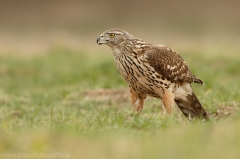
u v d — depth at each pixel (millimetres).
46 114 16469
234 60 23625
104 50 31406
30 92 20297
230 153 9750
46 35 41000
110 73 22656
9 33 42312
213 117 14461
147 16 46781
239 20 44719
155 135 11562
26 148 10367
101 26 45219
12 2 47562
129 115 14305
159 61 14211
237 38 36844
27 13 47219
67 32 42375
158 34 40625
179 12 46719
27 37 40344
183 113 14984
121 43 14305
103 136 11531
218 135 10789
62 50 29500
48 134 11023
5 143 10484
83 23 45750
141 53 14219
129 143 10703
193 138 10703
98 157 9906
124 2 48375
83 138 11273
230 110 15344
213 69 22156
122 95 18344
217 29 41375
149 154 9820
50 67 25266
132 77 14430
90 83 21062
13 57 28516
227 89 17875
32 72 25094
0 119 15555
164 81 14391
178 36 39281
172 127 12289
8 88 21609
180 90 14750
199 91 18172
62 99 18828
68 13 47219
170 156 9695
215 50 26516
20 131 12102
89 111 16266
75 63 25641
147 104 16578
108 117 13664
